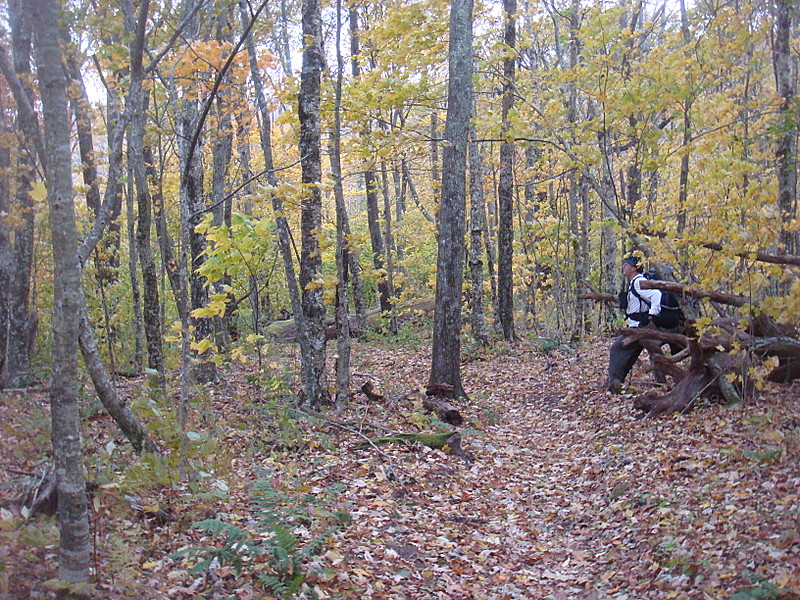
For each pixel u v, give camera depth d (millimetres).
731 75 8805
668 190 12055
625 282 10305
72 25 5207
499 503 6574
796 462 5387
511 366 13555
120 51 5656
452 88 9984
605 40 9195
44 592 3354
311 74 8586
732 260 6930
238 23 9141
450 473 7219
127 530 4387
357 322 20297
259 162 18656
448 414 9211
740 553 4262
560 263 17422
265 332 14703
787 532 4246
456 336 10500
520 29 14906
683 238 7172
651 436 7500
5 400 7512
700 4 11414
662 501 5602
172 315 16078
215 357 6910
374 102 9734
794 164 9297
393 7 10719
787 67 9359
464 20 9859
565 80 9727
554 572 5070
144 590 3752
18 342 9867
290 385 10180
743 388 7430
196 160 10906
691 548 4574
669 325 9102
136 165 7316
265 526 4812
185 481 5441
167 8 6254
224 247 6504
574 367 12383
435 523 5879
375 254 20984
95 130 9617
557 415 9836
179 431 5152
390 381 12305
